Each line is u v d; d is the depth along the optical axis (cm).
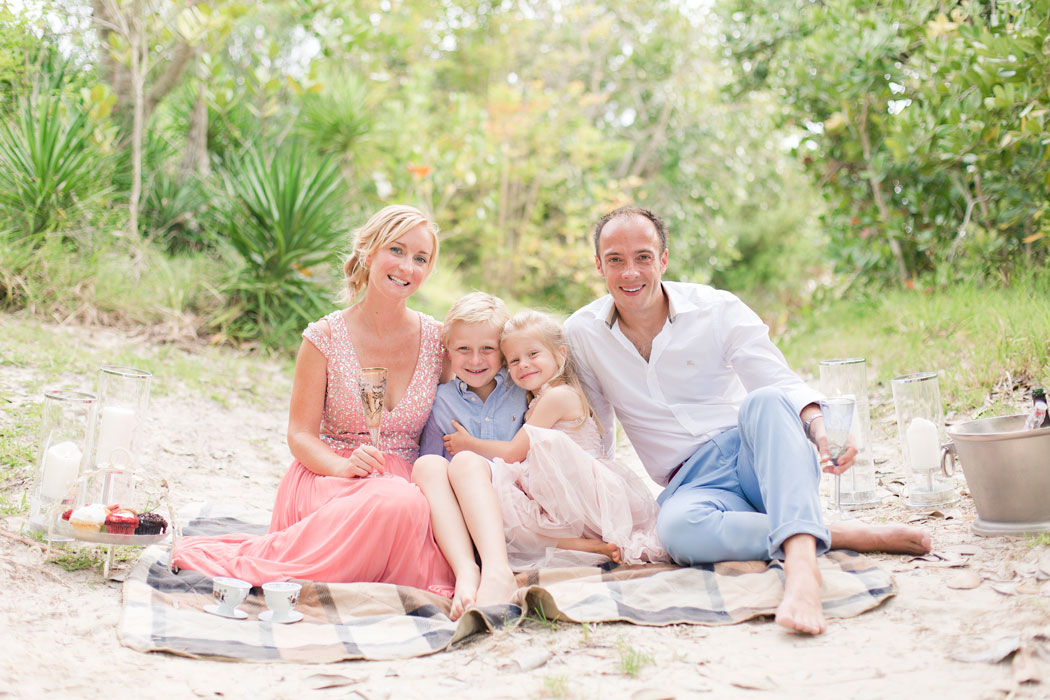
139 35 726
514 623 235
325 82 988
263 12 1061
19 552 280
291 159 743
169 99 945
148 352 606
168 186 807
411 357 325
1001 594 229
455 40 1544
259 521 347
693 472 297
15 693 191
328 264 758
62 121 692
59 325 604
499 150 1355
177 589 263
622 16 1583
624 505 286
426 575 274
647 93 1680
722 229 1628
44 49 748
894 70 653
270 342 690
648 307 305
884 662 200
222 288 695
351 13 906
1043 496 271
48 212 665
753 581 249
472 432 320
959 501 321
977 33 518
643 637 226
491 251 1350
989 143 536
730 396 316
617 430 577
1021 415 295
